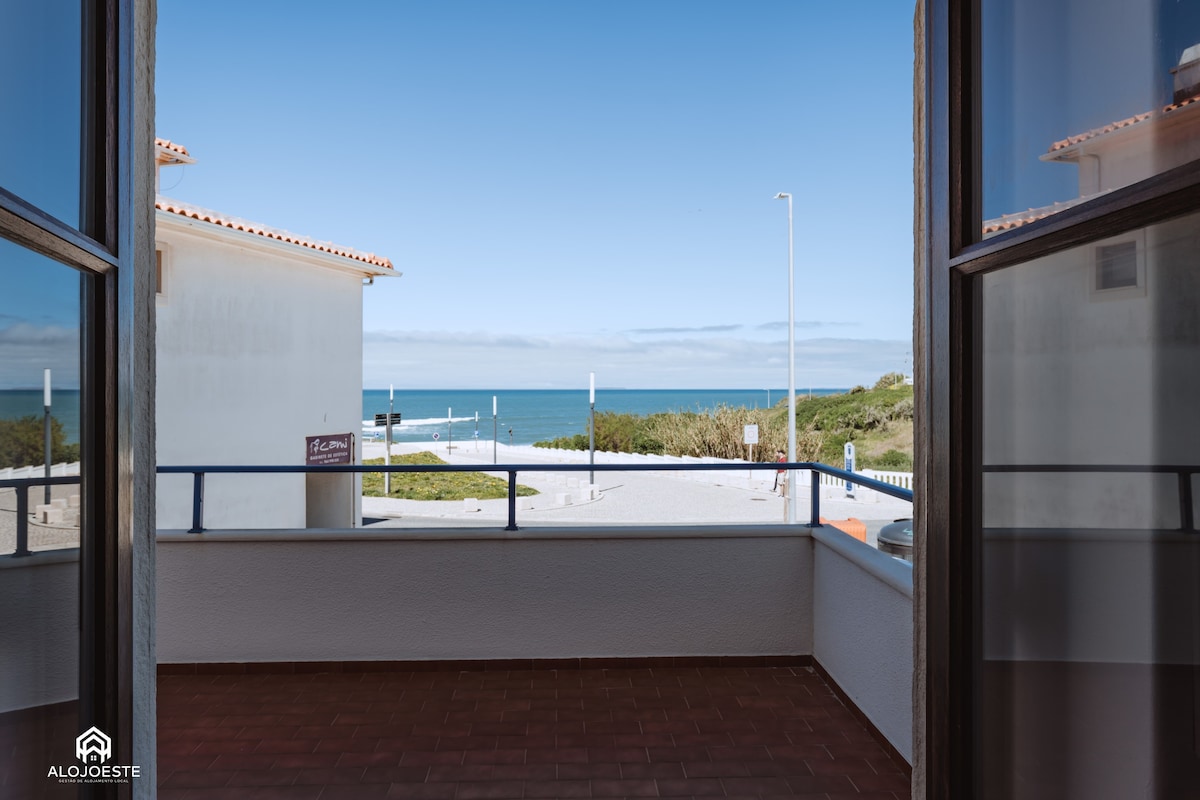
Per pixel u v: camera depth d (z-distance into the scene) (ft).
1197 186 2.55
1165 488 2.95
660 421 90.22
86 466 4.15
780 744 9.83
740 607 12.60
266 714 10.82
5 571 3.45
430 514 45.60
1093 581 3.44
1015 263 3.78
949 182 4.35
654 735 10.11
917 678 5.14
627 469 12.47
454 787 8.81
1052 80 3.66
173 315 30.73
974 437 4.28
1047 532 3.75
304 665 12.37
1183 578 2.91
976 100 4.26
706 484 62.18
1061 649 3.67
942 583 4.43
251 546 12.39
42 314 3.69
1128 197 2.89
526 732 10.22
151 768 5.03
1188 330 2.81
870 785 8.80
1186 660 2.92
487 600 12.51
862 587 10.33
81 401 4.11
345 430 40.06
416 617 12.47
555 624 12.54
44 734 3.80
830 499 52.19
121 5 4.46
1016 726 4.06
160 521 29.94
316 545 12.42
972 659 4.34
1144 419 3.06
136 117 4.93
